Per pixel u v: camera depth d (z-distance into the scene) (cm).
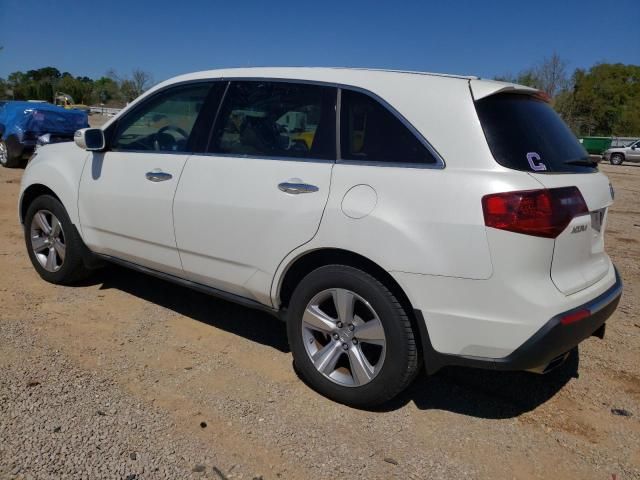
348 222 300
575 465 282
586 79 6225
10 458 260
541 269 273
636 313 488
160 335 403
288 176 328
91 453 268
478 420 318
